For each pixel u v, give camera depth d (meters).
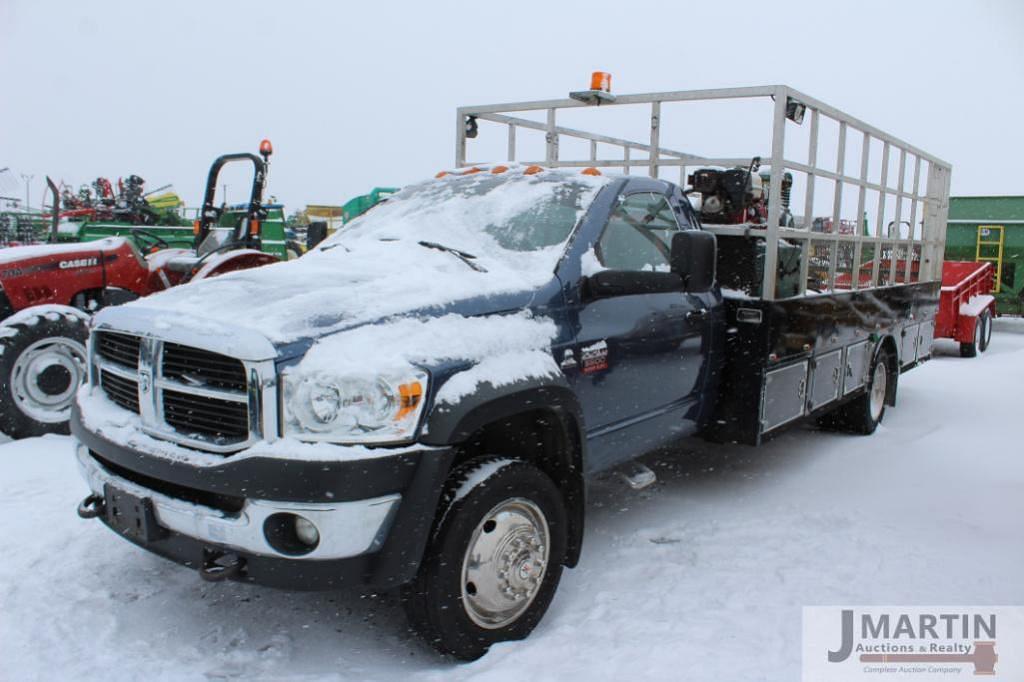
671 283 3.83
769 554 4.18
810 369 5.44
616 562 4.07
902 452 6.35
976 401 8.66
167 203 14.68
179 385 2.96
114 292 6.85
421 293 3.20
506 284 3.46
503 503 3.11
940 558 4.12
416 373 2.82
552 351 3.45
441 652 3.04
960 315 12.58
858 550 4.23
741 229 4.82
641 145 7.32
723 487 5.39
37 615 3.37
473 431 2.93
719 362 4.78
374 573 2.81
